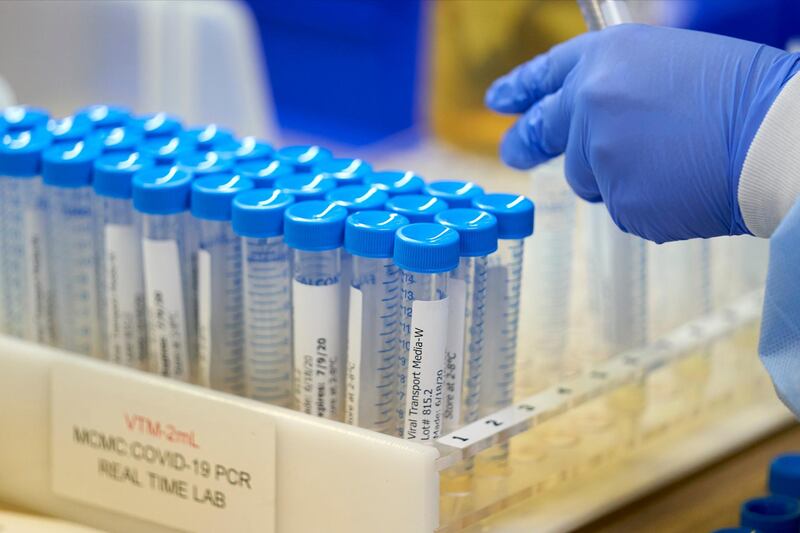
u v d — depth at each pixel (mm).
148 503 972
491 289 1007
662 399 1243
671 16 2441
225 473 919
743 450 1220
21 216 1122
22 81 1834
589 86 988
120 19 1842
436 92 2861
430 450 839
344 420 989
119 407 969
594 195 1078
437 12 2807
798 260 850
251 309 1003
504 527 996
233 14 1896
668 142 953
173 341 1035
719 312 1272
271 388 1013
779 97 901
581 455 1104
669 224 994
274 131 3234
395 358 962
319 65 3443
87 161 1067
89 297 1122
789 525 1006
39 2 1811
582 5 1111
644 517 1075
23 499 1057
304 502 887
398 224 919
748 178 915
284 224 945
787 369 881
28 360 1017
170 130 1217
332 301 955
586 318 1281
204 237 1009
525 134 1111
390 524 852
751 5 2568
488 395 1028
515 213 964
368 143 3412
